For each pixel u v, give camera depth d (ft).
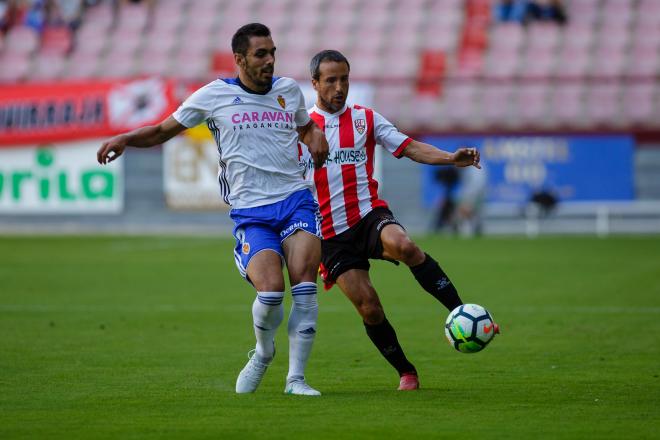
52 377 91.15
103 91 305.32
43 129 306.96
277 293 76.89
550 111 326.03
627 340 114.42
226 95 79.77
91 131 304.91
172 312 141.90
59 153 306.35
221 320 133.80
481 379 90.02
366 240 86.28
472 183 290.76
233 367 97.40
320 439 63.82
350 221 86.79
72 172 306.14
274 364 99.86
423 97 330.95
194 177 300.61
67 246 255.29
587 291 163.02
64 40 363.97
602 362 99.45
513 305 146.92
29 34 366.02
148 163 304.09
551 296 157.17
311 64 89.04
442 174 292.40
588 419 70.38
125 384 87.25
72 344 112.78
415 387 84.64
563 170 288.92
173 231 298.97
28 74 356.59
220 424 68.69
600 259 217.77
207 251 241.76
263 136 79.82
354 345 112.78
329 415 71.87
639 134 287.28
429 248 247.50
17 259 223.10
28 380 89.40
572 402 77.46
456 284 174.40
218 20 366.63
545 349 108.47
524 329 123.85
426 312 141.59
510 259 218.59
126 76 352.08
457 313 79.61
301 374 81.46
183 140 300.61
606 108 324.60
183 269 203.10
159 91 304.30
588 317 133.90
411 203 294.87
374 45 351.67
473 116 326.65
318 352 107.76
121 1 371.56
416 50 348.38
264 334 79.30
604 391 82.74
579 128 295.48
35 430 67.10
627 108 323.16
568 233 289.74
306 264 79.30
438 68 341.82
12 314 139.44
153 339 117.08
